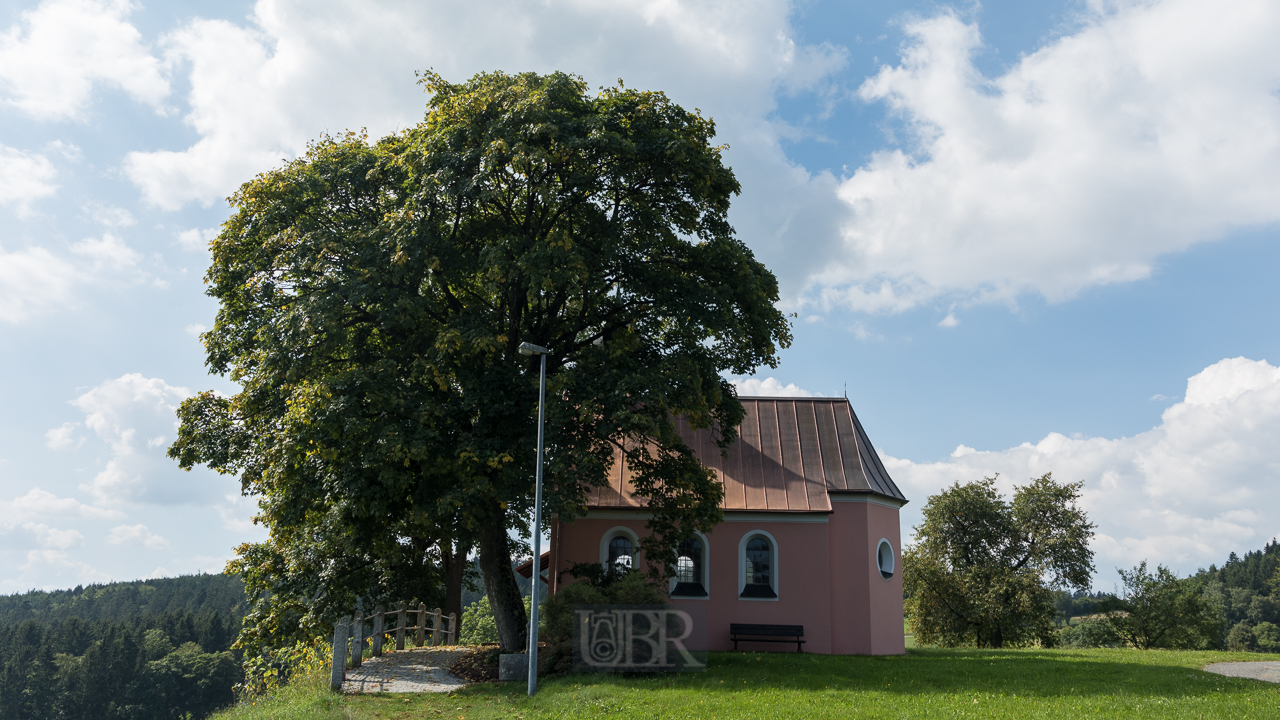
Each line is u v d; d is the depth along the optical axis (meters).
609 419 17.39
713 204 20.56
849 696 14.17
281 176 19.42
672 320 19.75
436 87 20.11
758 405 29.61
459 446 16.80
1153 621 48.78
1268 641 97.12
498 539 20.45
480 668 19.47
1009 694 14.40
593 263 18.45
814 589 25.62
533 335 20.45
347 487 16.98
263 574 22.36
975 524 45.59
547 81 18.94
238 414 20.09
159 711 78.12
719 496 20.73
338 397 16.73
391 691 16.80
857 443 28.22
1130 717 11.93
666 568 20.91
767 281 21.66
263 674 21.39
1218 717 11.84
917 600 44.72
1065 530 44.06
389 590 24.20
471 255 18.64
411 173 18.16
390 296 17.61
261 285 19.28
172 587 160.00
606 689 14.96
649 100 19.17
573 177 17.83
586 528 26.28
